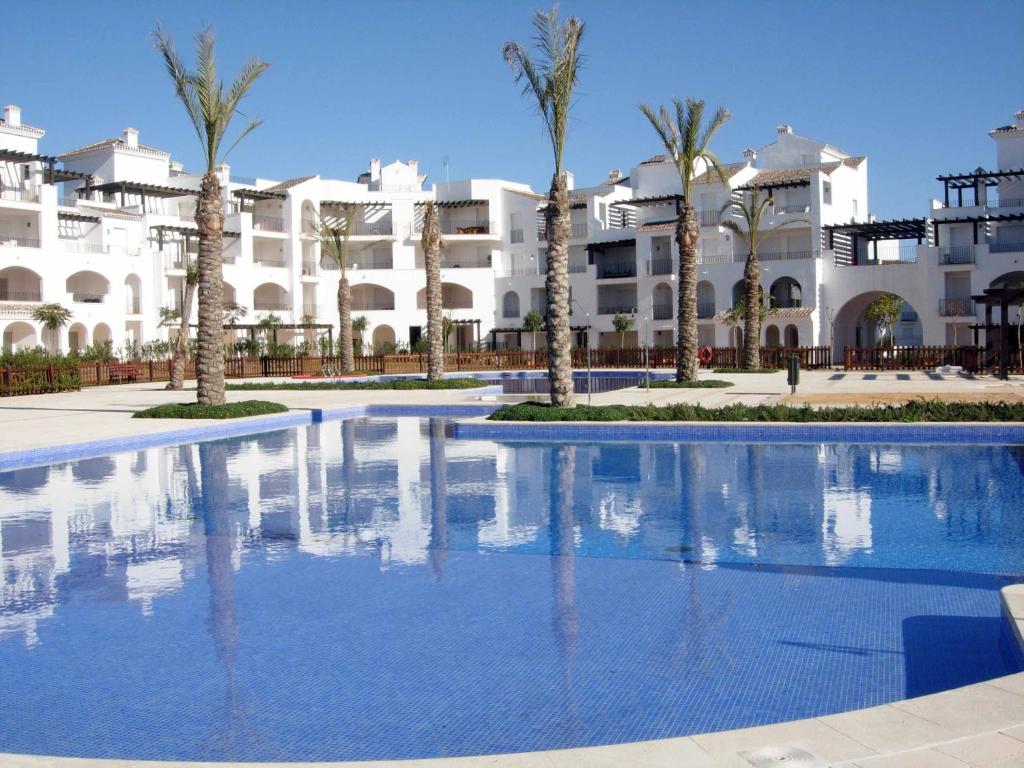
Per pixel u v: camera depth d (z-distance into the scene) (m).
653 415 18.52
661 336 61.12
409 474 14.04
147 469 14.86
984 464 13.98
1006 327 30.95
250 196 62.09
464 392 29.53
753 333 40.50
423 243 32.78
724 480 12.99
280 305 62.22
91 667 6.14
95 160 61.34
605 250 64.62
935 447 15.89
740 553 8.86
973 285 50.31
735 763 3.96
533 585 7.90
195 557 9.05
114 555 9.16
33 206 49.56
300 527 10.36
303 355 48.12
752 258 40.44
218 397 22.11
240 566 8.68
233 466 15.11
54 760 4.25
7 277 51.25
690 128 29.91
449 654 6.27
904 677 5.68
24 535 10.10
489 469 14.41
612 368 51.50
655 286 60.19
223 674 5.98
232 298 58.81
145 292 55.34
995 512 10.53
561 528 10.11
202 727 5.21
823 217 54.84
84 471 14.70
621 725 5.11
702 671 5.86
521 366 52.41
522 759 4.07
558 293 20.14
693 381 29.78
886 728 4.25
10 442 16.41
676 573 8.19
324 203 65.31
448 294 69.69
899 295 52.03
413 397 27.69
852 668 5.84
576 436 18.08
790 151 61.56
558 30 19.72
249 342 52.16
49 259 50.09
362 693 5.63
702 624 6.78
